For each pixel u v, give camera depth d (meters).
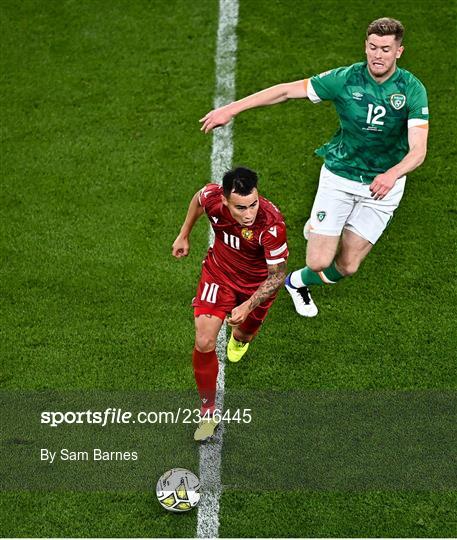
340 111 23.12
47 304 26.44
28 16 36.41
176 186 29.97
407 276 27.09
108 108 32.72
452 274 27.11
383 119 22.62
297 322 25.97
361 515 21.53
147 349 25.23
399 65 33.69
